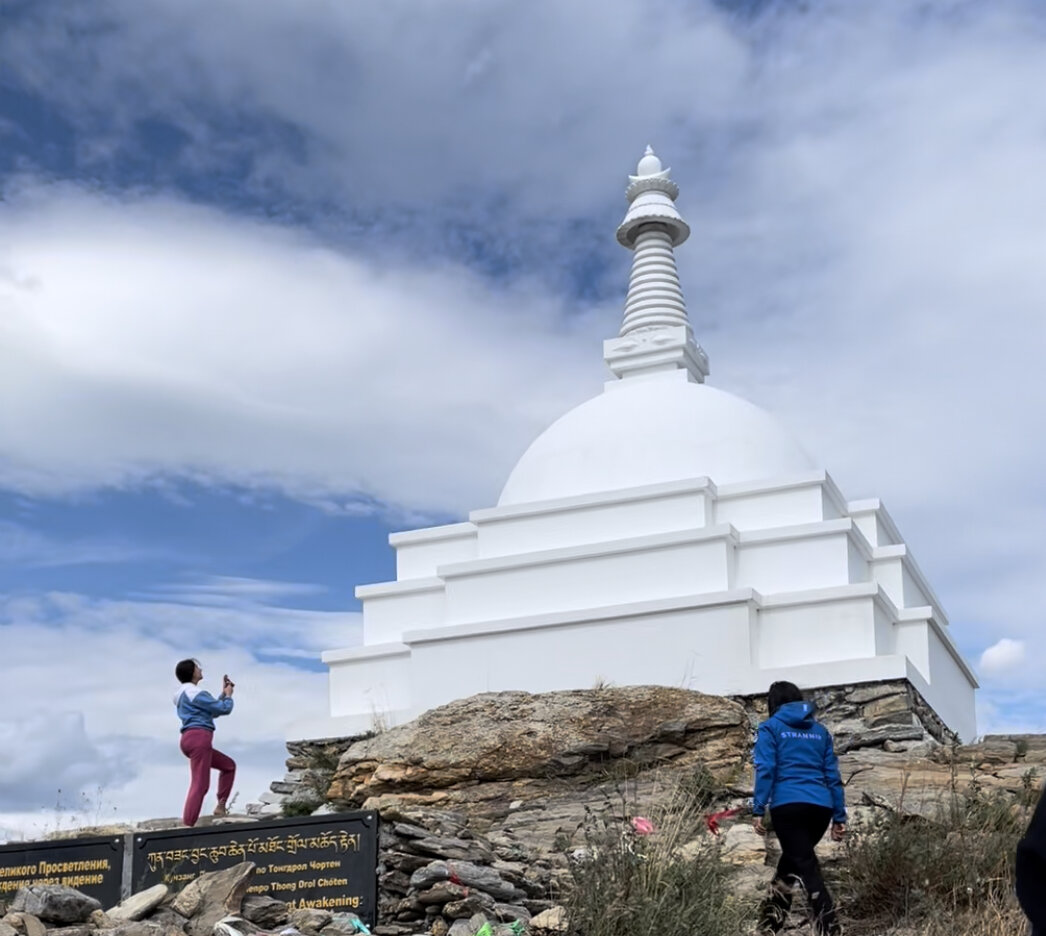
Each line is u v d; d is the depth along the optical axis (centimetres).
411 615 2395
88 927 969
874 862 1106
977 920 999
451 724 1817
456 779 1761
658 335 2700
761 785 1047
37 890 979
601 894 964
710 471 2355
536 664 2142
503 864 1153
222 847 1100
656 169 2994
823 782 1053
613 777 1700
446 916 1055
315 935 1002
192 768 1430
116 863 1116
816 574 2164
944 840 1125
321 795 2002
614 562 2219
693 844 1130
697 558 2173
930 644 2202
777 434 2464
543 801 1691
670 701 1786
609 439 2427
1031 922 414
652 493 2283
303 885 1076
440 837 1125
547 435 2533
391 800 1741
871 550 2333
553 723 1775
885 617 2144
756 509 2272
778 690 1098
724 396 2517
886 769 1644
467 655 2186
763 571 2192
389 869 1100
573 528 2322
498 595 2272
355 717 2194
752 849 1270
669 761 1741
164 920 1009
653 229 2917
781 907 1023
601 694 1812
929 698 2061
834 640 2058
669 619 2089
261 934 973
